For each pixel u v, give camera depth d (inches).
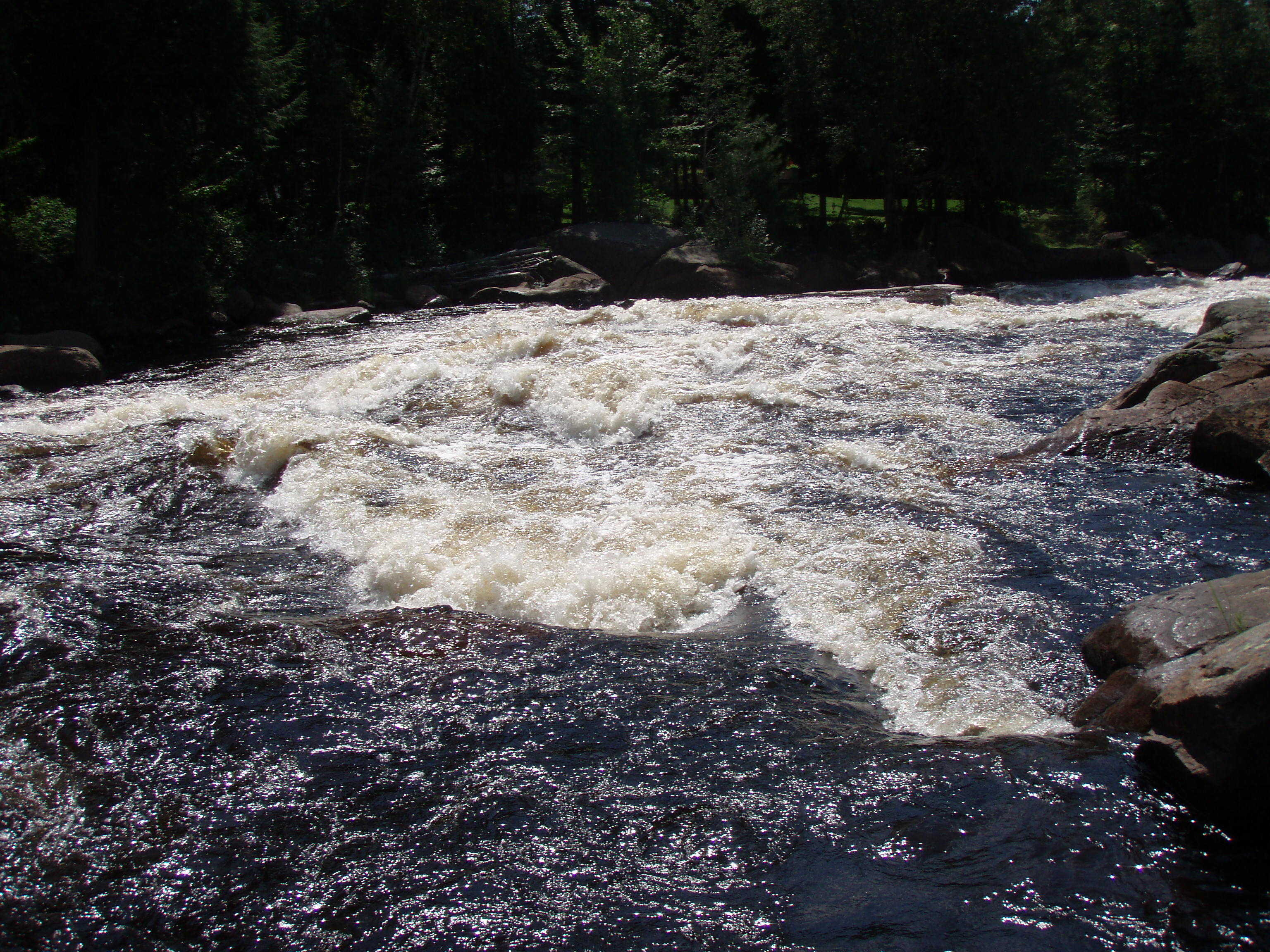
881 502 280.7
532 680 179.9
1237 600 170.7
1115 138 1418.6
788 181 1316.4
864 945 112.4
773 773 147.7
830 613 211.8
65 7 667.4
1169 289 792.3
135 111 750.5
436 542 262.5
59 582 231.6
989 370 449.4
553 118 1226.0
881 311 613.6
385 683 178.7
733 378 437.1
